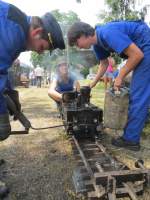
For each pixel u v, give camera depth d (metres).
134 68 1.62
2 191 1.14
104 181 0.98
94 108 1.82
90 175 1.12
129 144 1.67
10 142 1.85
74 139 1.70
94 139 1.79
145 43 1.60
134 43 1.61
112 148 1.69
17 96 1.26
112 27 1.57
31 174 1.35
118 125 1.65
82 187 1.09
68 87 2.16
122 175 1.00
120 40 1.54
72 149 1.62
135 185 1.03
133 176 1.01
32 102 3.95
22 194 1.16
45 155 1.60
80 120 1.74
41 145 1.79
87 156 1.48
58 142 1.84
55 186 1.22
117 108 1.62
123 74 1.59
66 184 1.23
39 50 0.99
